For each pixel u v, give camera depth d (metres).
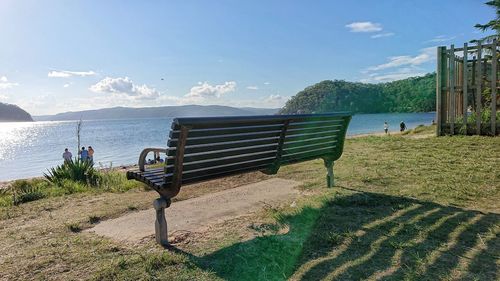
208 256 2.99
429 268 2.64
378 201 4.38
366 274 2.58
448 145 9.11
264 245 3.14
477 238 3.16
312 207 4.20
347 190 5.00
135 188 6.34
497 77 12.18
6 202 5.52
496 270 2.58
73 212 4.64
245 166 4.06
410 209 4.05
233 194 5.24
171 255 3.00
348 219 3.76
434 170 6.15
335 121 5.10
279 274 2.63
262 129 3.99
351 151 9.13
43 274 2.74
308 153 4.90
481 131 11.38
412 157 7.61
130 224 3.98
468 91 13.08
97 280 2.61
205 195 5.29
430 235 3.26
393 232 3.35
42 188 6.95
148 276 2.64
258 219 3.96
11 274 2.75
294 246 3.10
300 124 4.46
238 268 2.75
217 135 3.46
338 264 2.75
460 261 2.74
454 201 4.35
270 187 5.61
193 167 3.44
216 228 3.71
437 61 12.33
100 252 3.13
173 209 4.52
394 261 2.77
